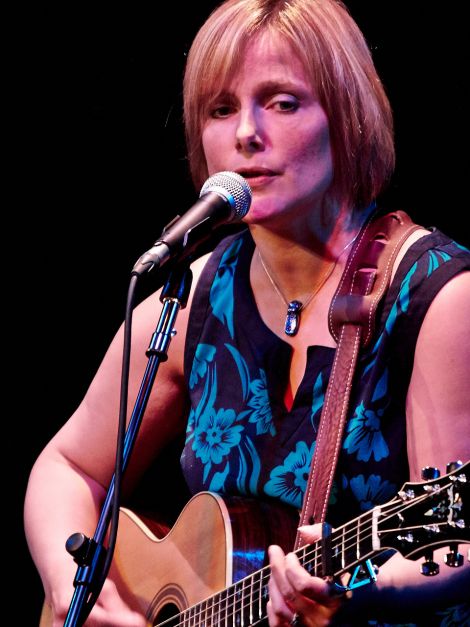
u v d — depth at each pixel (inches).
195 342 364.2
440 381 302.5
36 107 557.9
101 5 548.4
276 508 329.7
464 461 296.5
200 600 330.3
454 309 306.0
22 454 560.7
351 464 313.9
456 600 288.8
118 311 562.6
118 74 550.0
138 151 555.8
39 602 556.1
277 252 341.7
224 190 308.2
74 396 566.6
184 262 304.0
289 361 340.2
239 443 339.3
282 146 325.7
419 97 477.7
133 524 377.1
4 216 564.7
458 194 473.7
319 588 269.9
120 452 283.0
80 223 564.7
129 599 360.8
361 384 318.0
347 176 335.0
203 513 339.9
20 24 551.5
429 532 259.6
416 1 480.1
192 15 540.1
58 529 384.2
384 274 324.8
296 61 327.9
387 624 305.9
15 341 564.1
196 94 341.4
